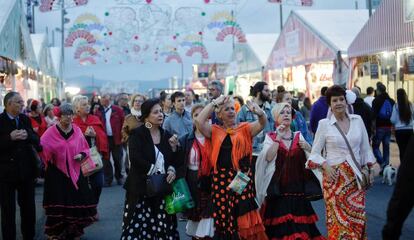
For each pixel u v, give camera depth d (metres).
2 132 7.45
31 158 7.66
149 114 6.32
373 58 17.78
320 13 23.50
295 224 6.44
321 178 6.59
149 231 6.20
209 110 6.23
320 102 11.21
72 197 7.68
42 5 17.27
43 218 9.98
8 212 7.50
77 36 24.03
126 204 6.28
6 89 16.62
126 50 28.75
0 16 15.80
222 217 6.09
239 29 23.92
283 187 6.52
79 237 7.93
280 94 9.31
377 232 7.93
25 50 19.84
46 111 14.91
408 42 15.22
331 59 20.25
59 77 38.78
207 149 6.30
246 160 6.15
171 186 6.22
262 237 6.14
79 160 7.75
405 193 4.33
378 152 13.44
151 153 6.25
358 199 6.29
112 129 12.91
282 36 26.03
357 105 11.73
